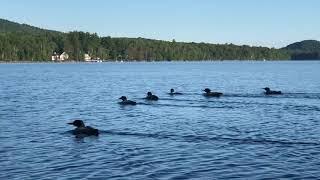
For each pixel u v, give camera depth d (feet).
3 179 75.46
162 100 197.77
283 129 122.01
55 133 115.44
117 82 338.54
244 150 95.81
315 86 284.41
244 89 262.67
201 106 174.29
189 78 394.73
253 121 136.05
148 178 75.92
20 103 188.75
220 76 428.15
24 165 83.87
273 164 84.43
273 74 469.16
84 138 108.88
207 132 117.60
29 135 112.68
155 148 97.60
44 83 327.06
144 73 497.87
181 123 132.77
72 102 193.67
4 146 99.76
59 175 77.66
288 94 222.07
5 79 380.37
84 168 81.87
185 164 84.53
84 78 396.78
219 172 79.51
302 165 83.56
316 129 121.90
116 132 117.70
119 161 86.63
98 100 202.18
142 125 129.70
